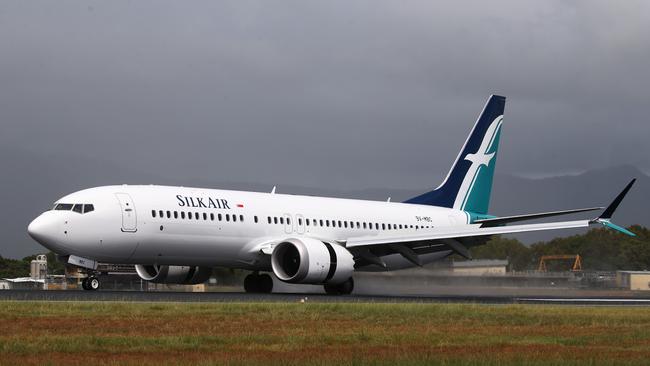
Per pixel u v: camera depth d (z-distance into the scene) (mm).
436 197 113312
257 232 93812
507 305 71812
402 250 98562
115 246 85250
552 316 59875
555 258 198375
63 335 43469
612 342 44500
